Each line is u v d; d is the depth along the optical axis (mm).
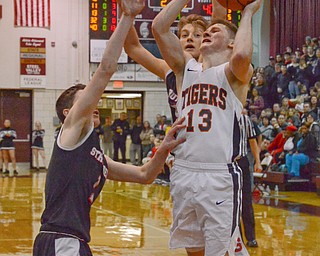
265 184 15008
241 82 3391
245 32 3309
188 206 3365
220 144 3314
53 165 2979
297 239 7551
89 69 21734
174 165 3463
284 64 18281
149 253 6602
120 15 3033
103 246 6992
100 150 3064
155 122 22125
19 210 10195
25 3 21203
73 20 21609
